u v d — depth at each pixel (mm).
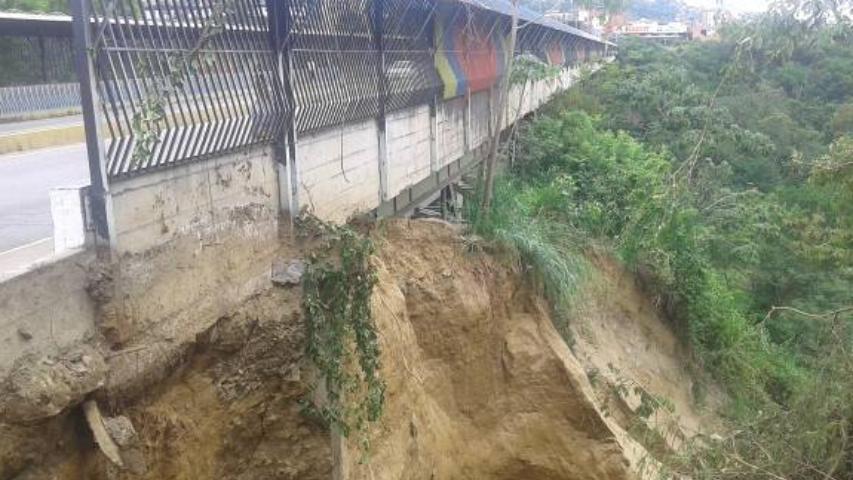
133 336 5551
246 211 7203
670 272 16516
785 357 19078
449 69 14055
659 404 12891
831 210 14812
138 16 5602
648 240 15984
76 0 5023
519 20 19672
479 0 14875
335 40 9062
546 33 25797
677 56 35094
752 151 22625
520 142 22266
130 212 5551
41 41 18500
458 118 15570
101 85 5254
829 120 24641
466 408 11117
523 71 17516
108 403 5230
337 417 6832
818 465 9250
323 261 7434
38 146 15945
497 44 18547
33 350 4707
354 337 7500
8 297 4508
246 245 7184
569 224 16297
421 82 12391
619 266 15898
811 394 9727
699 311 16844
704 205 20625
